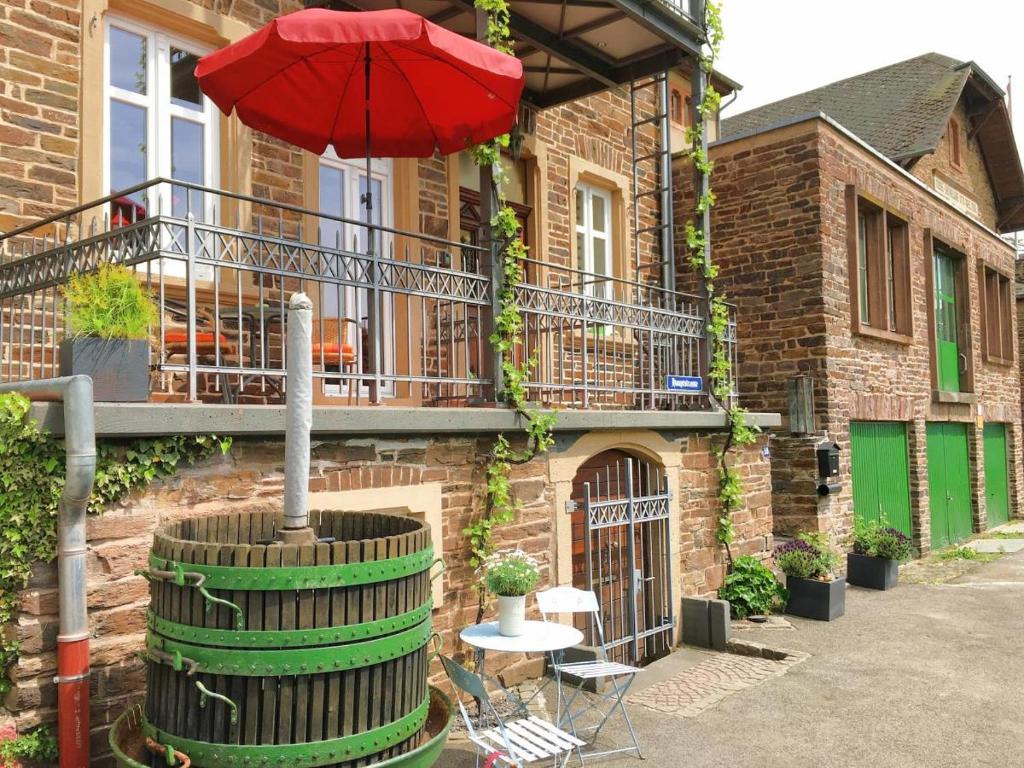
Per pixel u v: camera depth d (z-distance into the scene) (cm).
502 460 620
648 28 833
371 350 547
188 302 438
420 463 566
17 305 538
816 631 837
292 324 322
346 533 394
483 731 464
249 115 652
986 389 1808
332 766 298
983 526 1728
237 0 704
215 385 655
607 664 543
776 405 1179
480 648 496
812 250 1161
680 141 1345
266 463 473
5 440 383
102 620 400
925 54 1845
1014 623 875
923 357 1476
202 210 688
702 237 882
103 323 404
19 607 382
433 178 880
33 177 580
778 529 1141
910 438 1428
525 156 1019
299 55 598
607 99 1148
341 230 800
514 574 496
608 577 746
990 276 1914
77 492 369
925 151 1428
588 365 1016
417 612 325
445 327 842
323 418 482
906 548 1073
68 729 371
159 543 316
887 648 774
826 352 1148
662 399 927
